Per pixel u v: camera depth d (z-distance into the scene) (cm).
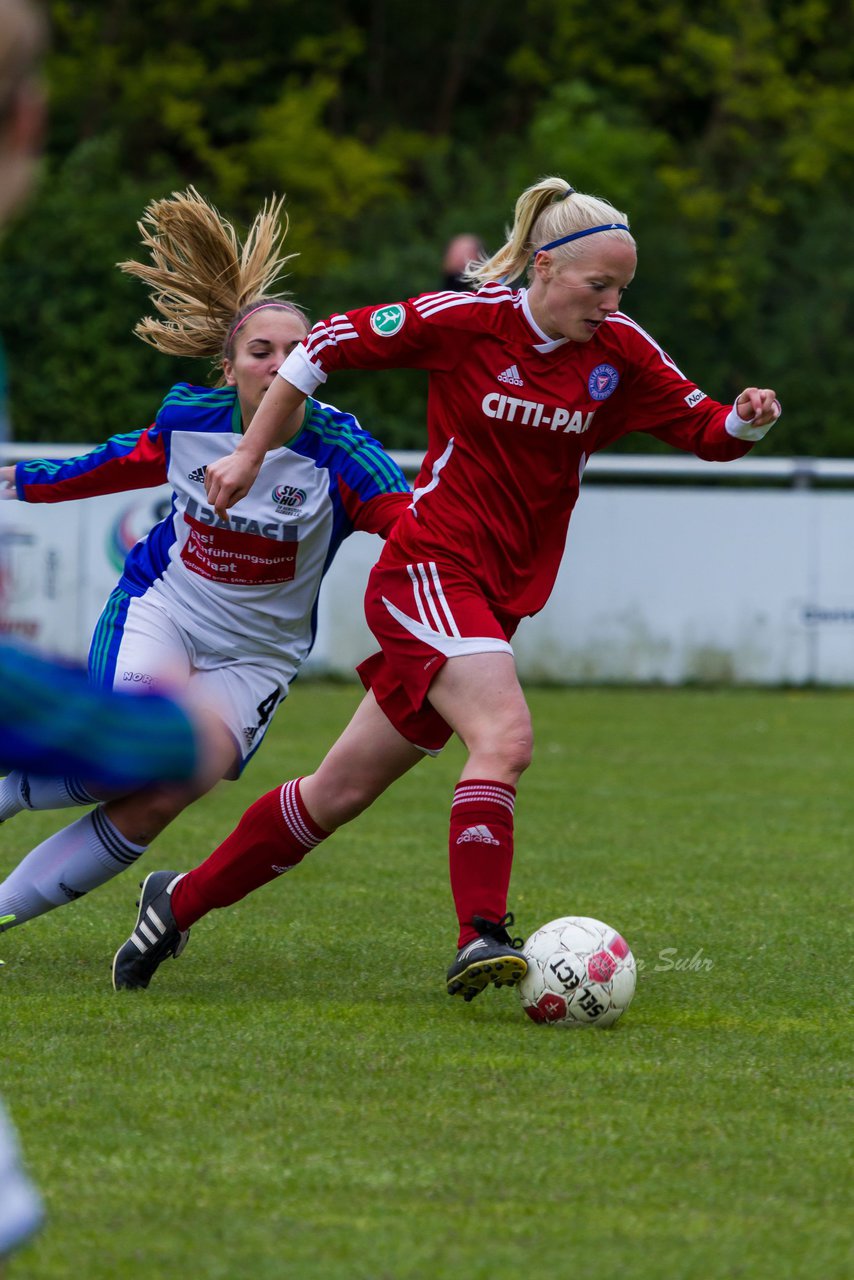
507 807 1520
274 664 1719
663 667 5794
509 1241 955
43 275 8500
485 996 1639
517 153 10144
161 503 5372
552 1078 1311
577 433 1577
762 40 10950
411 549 1572
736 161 10875
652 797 3338
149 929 1619
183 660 1686
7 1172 619
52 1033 1424
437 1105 1228
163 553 1708
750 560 5772
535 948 1512
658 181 9550
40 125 521
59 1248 928
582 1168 1091
